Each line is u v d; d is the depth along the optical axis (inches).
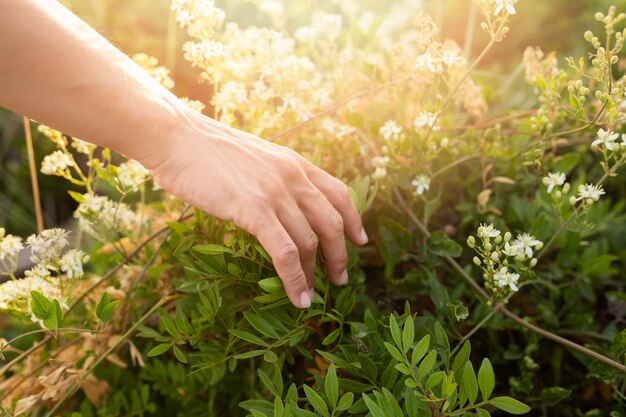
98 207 24.5
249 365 27.2
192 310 23.5
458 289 25.0
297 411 19.4
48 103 18.4
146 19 40.8
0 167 44.5
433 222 28.2
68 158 24.7
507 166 27.5
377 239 26.8
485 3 21.5
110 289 25.5
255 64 28.2
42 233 23.4
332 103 28.8
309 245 20.5
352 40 30.6
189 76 37.7
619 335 21.6
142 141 19.3
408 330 18.8
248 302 22.6
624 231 30.0
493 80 38.5
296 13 40.9
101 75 18.5
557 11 43.6
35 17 17.6
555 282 27.6
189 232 23.6
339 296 22.4
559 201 23.0
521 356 24.7
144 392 26.9
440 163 27.2
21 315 24.5
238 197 19.6
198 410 27.0
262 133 25.0
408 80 27.6
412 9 43.9
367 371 20.6
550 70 25.8
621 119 21.8
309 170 21.5
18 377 24.8
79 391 28.2
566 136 30.1
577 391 25.9
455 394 18.6
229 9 41.1
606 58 21.5
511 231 26.7
